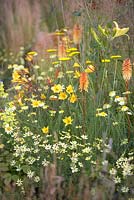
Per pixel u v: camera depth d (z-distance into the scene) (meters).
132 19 2.91
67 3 3.44
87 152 2.04
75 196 1.99
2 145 2.22
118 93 2.50
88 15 2.81
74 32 2.69
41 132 2.27
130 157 2.00
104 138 2.05
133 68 2.60
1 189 2.10
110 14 2.91
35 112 2.42
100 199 1.83
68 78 2.60
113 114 2.32
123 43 2.86
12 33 4.18
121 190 1.95
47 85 2.63
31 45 4.02
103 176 1.92
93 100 2.37
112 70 2.63
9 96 2.75
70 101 2.30
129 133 2.22
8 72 3.58
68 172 2.10
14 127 2.30
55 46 3.49
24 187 2.07
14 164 2.13
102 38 2.72
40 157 2.16
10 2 4.45
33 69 3.06
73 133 2.27
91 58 2.72
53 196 1.94
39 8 4.28
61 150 2.08
